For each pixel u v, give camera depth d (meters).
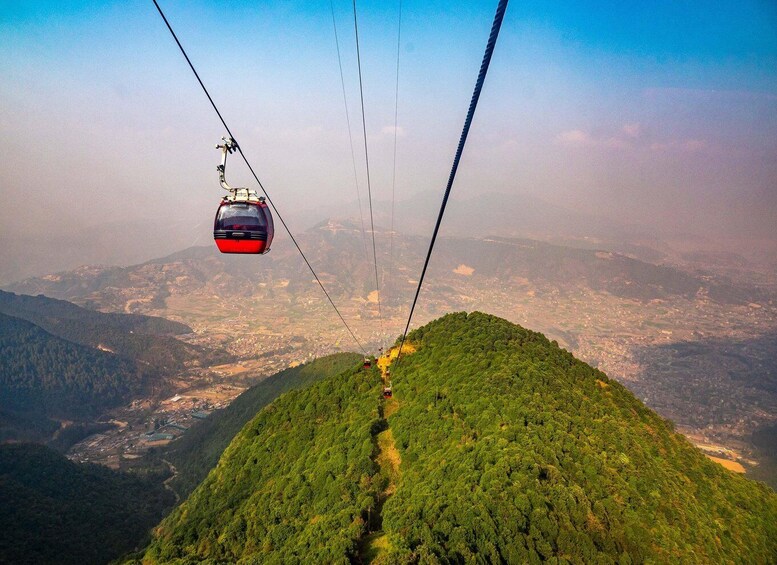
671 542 52.91
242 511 73.94
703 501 65.31
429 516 49.28
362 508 55.81
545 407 68.56
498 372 78.00
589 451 61.19
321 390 97.25
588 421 69.88
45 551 110.38
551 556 46.72
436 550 43.69
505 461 55.09
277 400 103.56
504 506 49.16
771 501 72.12
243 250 21.00
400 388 87.56
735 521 64.19
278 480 76.94
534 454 57.09
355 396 91.06
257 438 95.19
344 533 50.25
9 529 113.12
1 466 141.88
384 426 78.06
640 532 52.19
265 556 55.22
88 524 126.19
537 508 50.06
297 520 62.62
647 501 57.56
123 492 153.12
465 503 49.47
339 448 72.50
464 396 73.81
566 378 84.19
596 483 57.16
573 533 48.84
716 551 55.72
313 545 51.66
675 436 82.44
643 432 77.00
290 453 84.19
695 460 76.38
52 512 125.44
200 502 89.56
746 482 76.88
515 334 97.94
